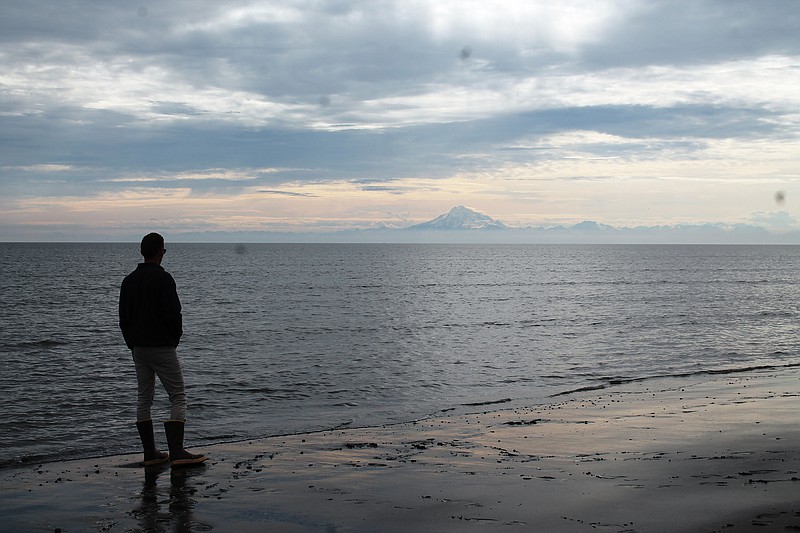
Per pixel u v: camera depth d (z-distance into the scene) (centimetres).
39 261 11125
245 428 1046
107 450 898
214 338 2284
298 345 2112
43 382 1449
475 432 942
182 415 752
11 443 938
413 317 3078
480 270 9119
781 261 13825
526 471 694
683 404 1134
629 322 2850
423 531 499
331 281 6362
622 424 959
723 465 683
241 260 12950
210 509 568
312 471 710
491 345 2127
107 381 1470
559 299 4219
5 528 524
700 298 4300
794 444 779
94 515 557
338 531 504
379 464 743
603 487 614
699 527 482
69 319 2933
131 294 738
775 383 1368
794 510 515
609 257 16512
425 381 1504
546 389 1417
